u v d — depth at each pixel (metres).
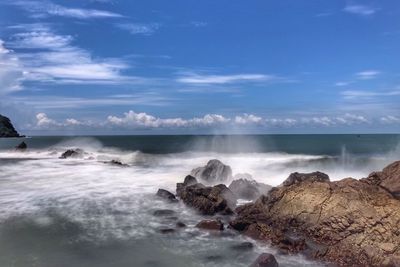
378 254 13.27
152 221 18.62
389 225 13.85
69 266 13.30
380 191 15.52
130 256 14.28
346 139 124.00
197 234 16.66
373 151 61.81
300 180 19.56
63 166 39.44
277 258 14.06
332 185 16.66
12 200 22.44
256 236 16.02
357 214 14.66
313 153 58.38
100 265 13.48
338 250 14.00
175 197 22.94
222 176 27.17
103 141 119.12
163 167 38.69
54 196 23.62
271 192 18.72
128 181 29.16
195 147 78.06
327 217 15.30
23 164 41.53
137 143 104.38
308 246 14.75
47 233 16.77
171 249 14.98
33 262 13.62
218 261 13.84
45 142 107.25
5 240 15.84
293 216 16.44
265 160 42.19
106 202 22.17
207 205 19.78
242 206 19.91
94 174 33.12
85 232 16.97
